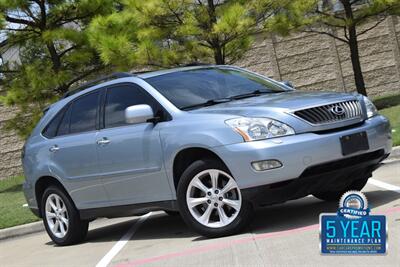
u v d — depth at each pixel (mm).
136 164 7223
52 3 18172
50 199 8609
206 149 6504
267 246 5930
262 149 6148
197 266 5684
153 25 17641
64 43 19547
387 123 7031
